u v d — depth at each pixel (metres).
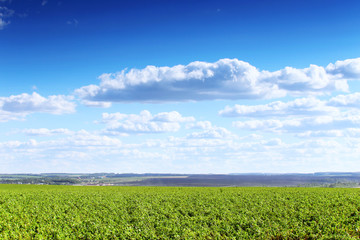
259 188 60.81
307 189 56.22
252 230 22.39
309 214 26.70
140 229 22.25
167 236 21.02
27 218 25.11
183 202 34.84
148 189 59.53
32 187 68.69
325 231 21.83
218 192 48.88
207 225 23.91
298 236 21.42
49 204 32.94
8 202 34.41
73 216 26.41
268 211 28.67
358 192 47.28
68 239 19.91
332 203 32.72
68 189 59.84
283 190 52.78
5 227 22.30
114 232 21.00
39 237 19.77
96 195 43.41
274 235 21.58
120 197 40.22
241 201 35.19
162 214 27.77
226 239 20.64
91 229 22.03
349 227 22.77
